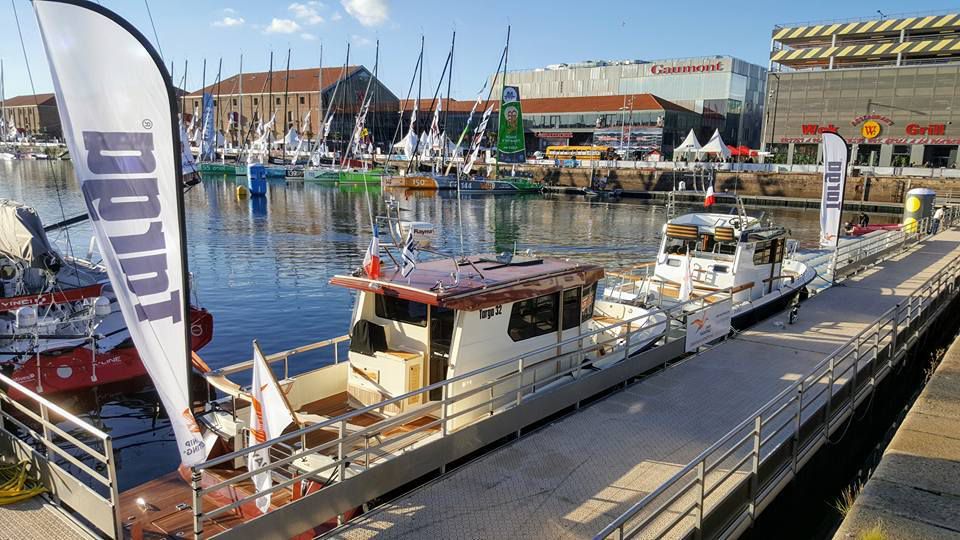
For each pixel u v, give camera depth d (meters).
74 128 5.77
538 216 57.69
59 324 15.50
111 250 6.03
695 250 18.20
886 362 13.68
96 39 5.75
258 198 65.94
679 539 6.97
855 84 76.25
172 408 6.53
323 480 7.57
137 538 7.37
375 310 10.16
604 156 91.31
